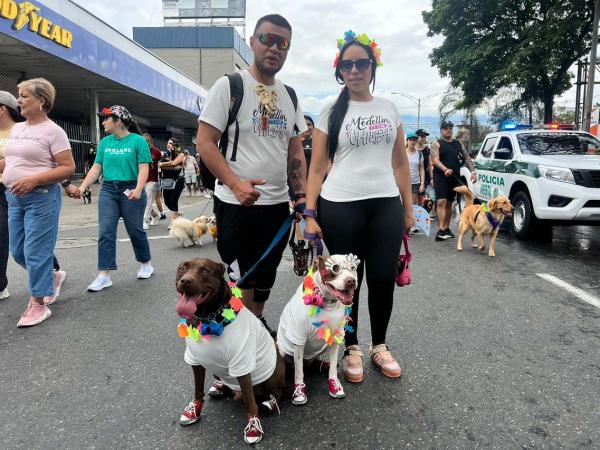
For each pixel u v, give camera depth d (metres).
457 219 10.65
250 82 2.81
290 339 2.60
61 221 9.98
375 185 2.87
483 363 3.10
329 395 2.72
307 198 2.90
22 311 4.14
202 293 2.10
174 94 22.98
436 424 2.40
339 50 2.88
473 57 20.80
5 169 3.77
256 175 2.86
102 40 15.23
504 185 8.50
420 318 3.95
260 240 3.02
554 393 2.71
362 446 2.23
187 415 2.41
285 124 2.96
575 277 5.31
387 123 2.85
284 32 2.74
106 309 4.20
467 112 28.88
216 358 2.24
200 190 20.95
